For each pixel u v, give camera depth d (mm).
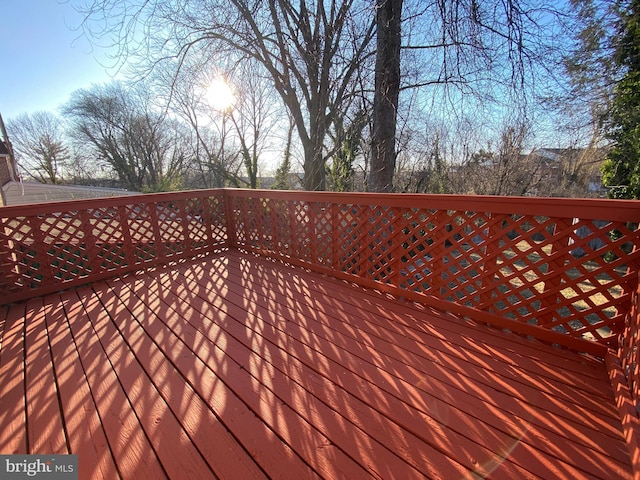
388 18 3607
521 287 1996
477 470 1119
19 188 14961
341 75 4961
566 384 1560
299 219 3412
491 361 1764
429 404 1445
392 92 4023
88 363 1815
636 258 1563
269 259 3869
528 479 1082
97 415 1413
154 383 1627
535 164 10055
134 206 3455
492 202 1965
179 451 1217
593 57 4289
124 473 1133
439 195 2195
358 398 1491
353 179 6824
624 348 1583
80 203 3049
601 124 6781
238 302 2637
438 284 2400
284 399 1491
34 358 1876
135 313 2467
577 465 1128
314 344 1972
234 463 1161
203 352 1905
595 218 1631
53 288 2922
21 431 1334
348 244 3002
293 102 6277
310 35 5035
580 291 1776
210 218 4211
